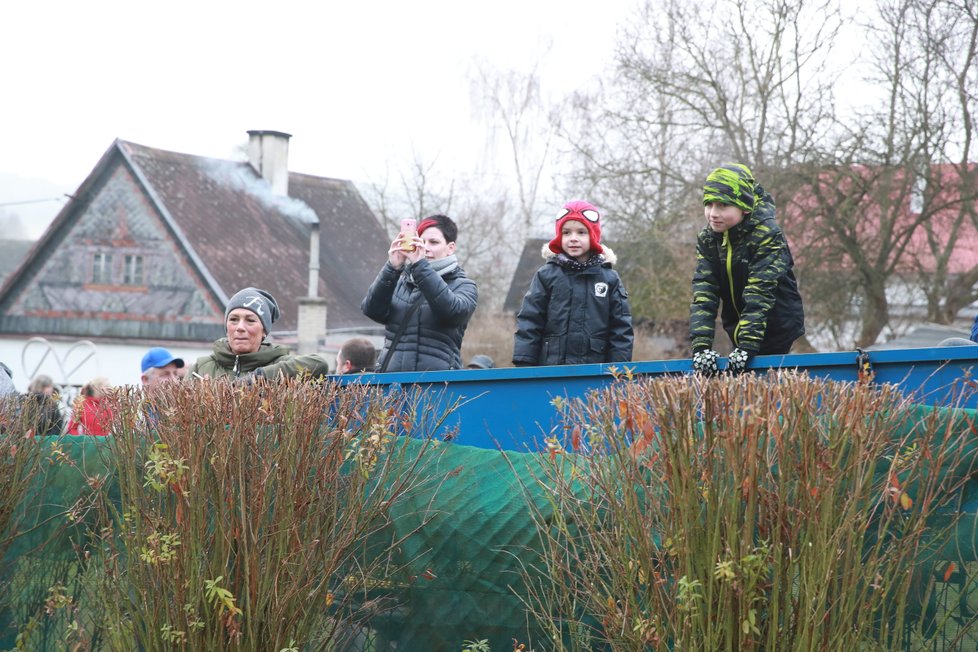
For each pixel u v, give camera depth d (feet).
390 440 14.49
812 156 81.76
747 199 17.10
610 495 12.55
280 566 13.53
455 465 14.92
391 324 21.02
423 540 14.80
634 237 94.22
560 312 20.45
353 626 14.73
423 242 20.54
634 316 95.81
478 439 17.47
